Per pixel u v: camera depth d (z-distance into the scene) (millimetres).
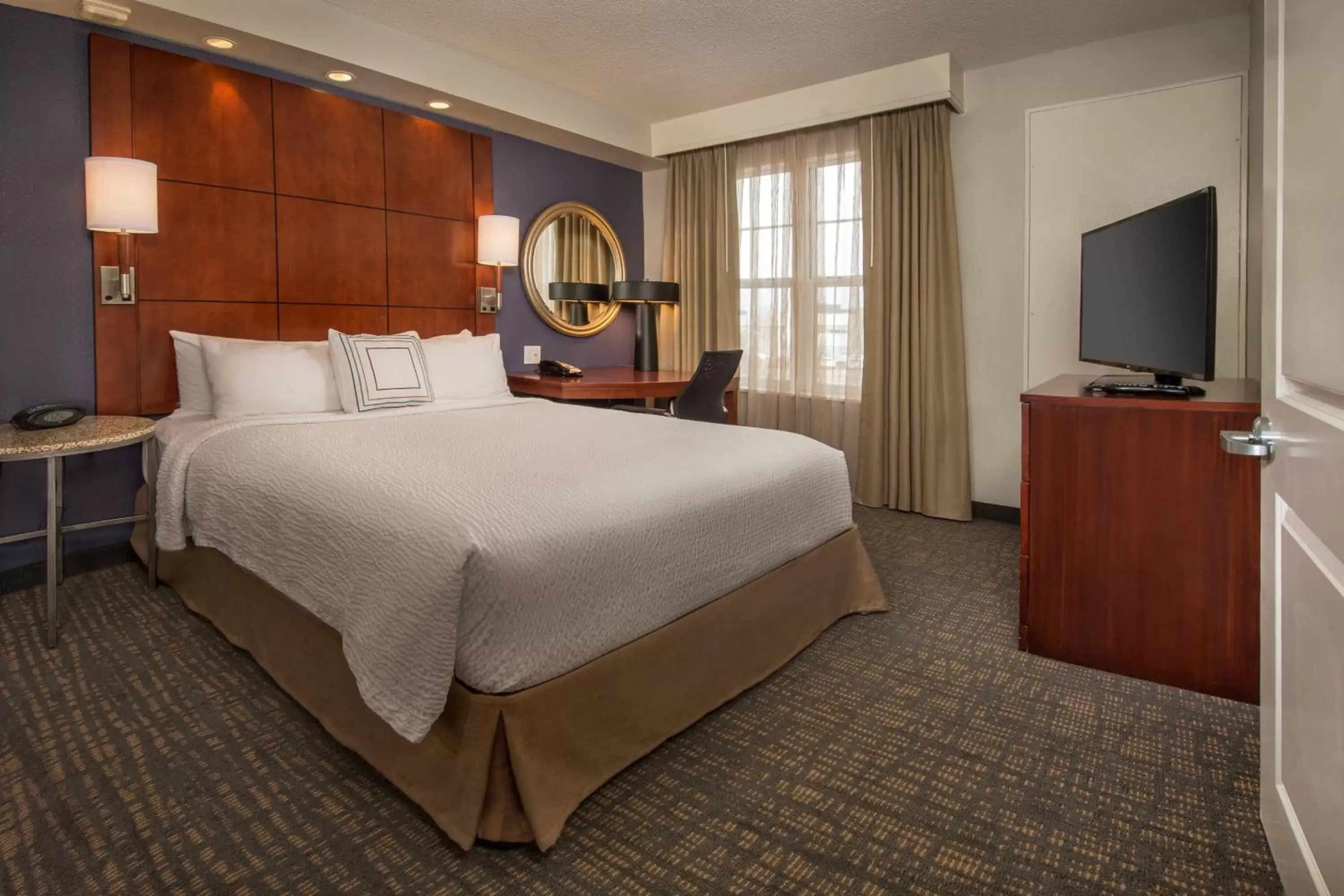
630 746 1645
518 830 1406
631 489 1797
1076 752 1733
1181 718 1881
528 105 3965
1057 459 2180
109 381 2893
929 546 3459
